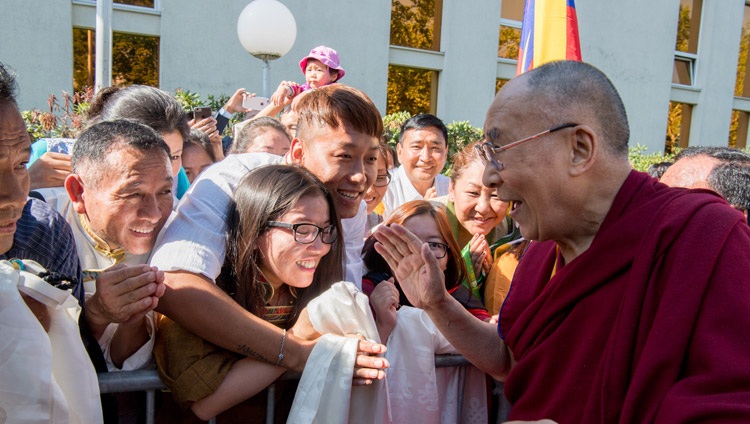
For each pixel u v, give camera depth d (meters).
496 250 2.16
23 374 1.05
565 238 1.29
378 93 8.21
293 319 1.63
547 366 1.24
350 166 1.71
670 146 11.09
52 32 6.45
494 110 1.25
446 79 8.75
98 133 1.46
